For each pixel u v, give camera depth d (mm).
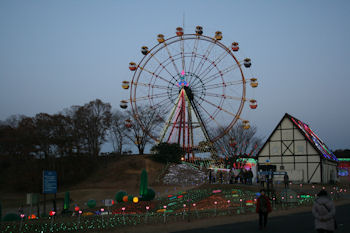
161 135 70188
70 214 32906
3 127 92500
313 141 55844
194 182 65375
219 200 34594
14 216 28688
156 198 41594
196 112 66062
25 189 75875
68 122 93062
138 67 67938
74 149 90438
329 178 57125
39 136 85938
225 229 17516
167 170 72500
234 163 62219
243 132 68312
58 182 77625
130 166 79688
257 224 19000
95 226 22797
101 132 97688
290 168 54531
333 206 12320
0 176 82312
